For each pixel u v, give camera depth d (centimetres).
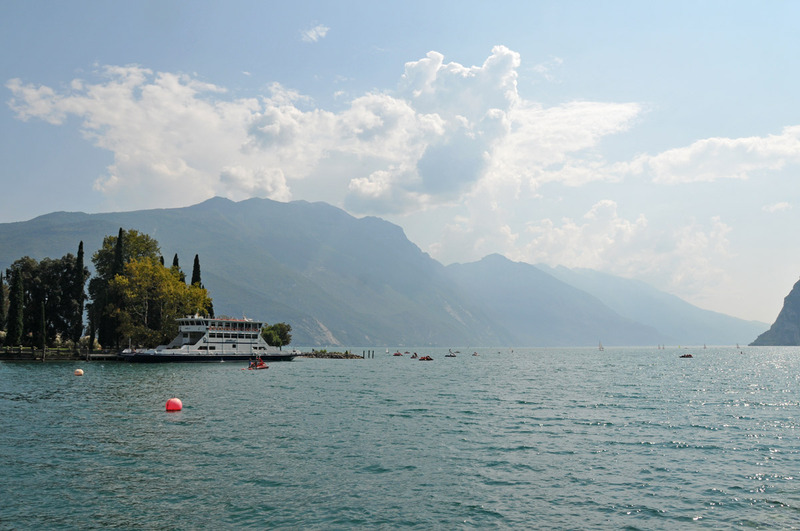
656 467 2881
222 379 8175
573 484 2573
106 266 12950
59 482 2534
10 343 11581
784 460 3039
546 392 6781
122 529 2006
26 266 13162
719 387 7631
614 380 9156
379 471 2761
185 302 12369
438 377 9906
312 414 4578
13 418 4203
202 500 2311
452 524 2075
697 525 2083
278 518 2120
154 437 3519
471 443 3444
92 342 13100
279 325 19212
